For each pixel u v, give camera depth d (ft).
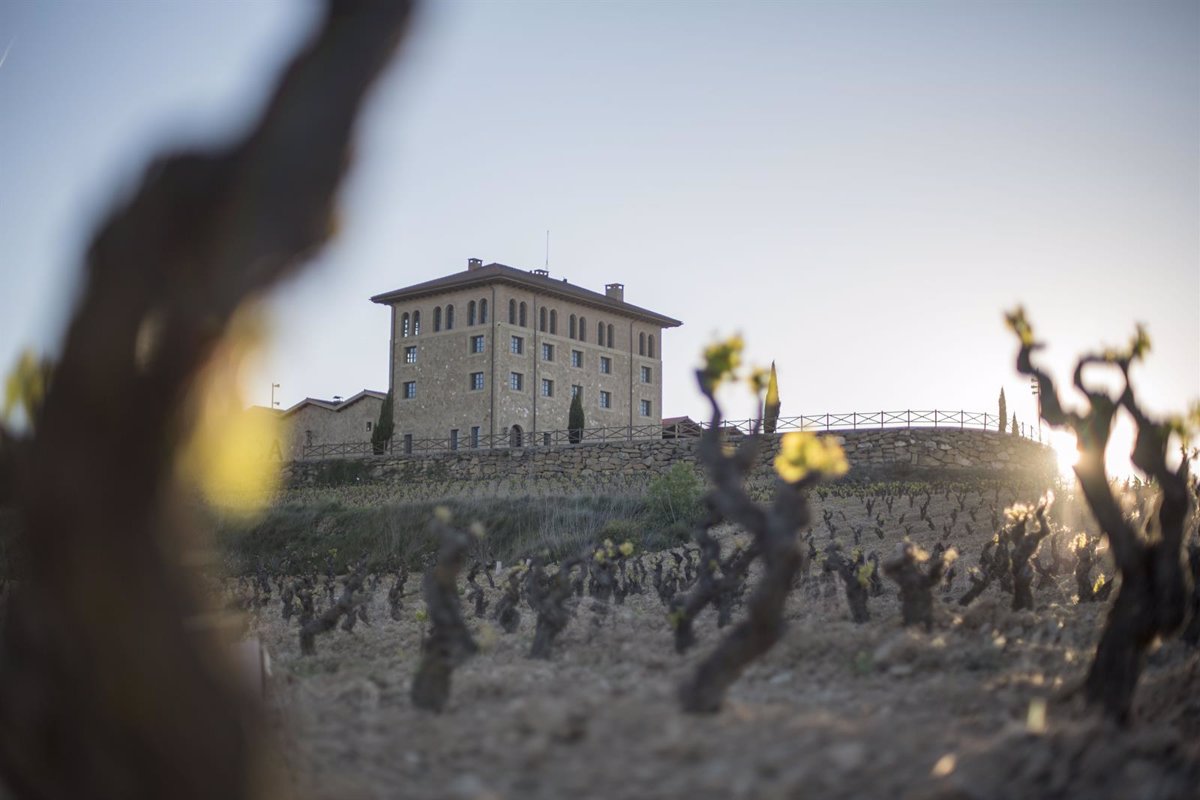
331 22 15.25
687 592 63.87
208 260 14.21
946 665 33.96
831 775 19.88
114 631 14.25
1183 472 27.35
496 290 246.68
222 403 16.22
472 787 19.03
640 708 24.63
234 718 15.24
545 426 252.62
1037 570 60.70
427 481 196.65
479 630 53.72
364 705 29.40
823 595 58.54
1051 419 28.48
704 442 25.81
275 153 14.43
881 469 161.38
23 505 14.69
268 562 131.13
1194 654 37.37
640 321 283.59
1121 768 21.45
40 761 14.49
